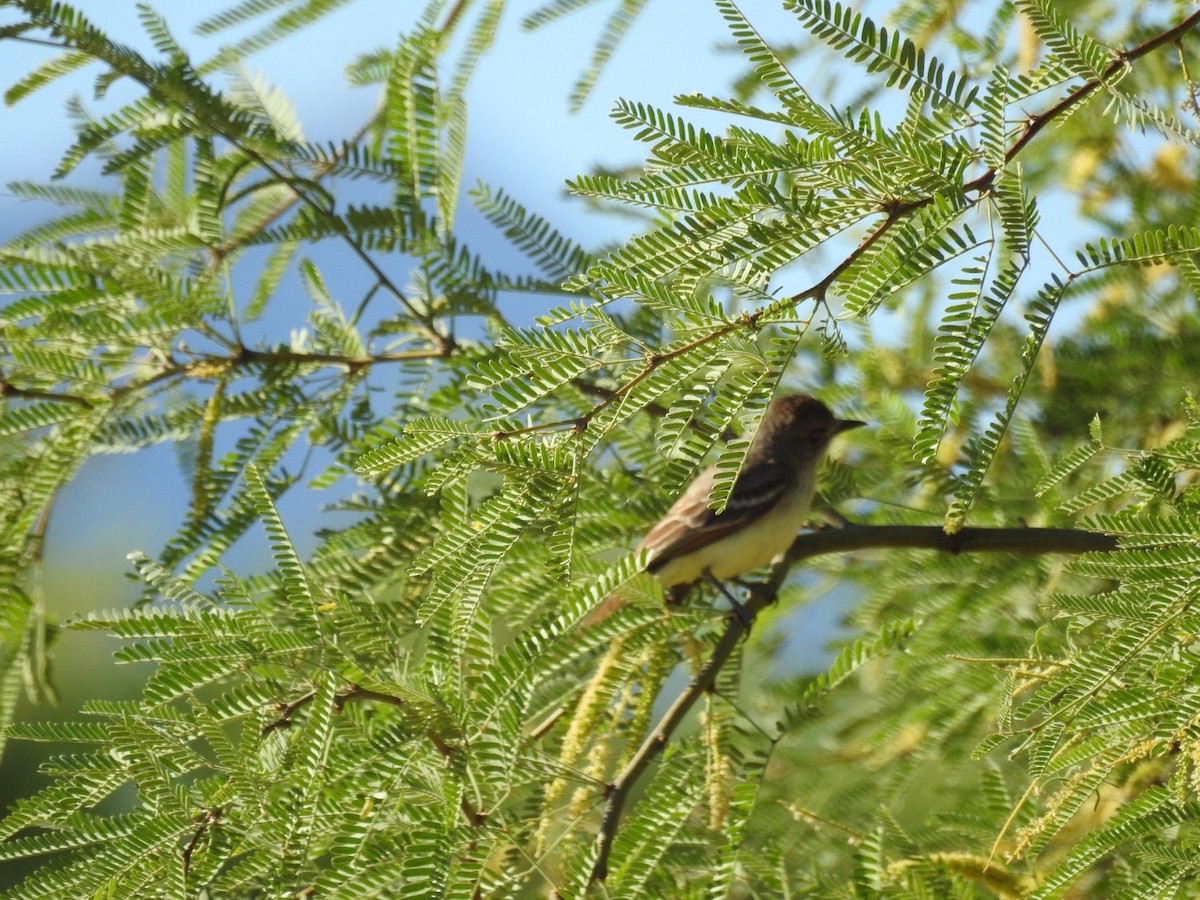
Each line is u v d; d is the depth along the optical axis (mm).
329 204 10805
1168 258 6215
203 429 10336
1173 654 6816
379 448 6715
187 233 10500
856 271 6113
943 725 10875
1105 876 8523
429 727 7414
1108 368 11711
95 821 7465
